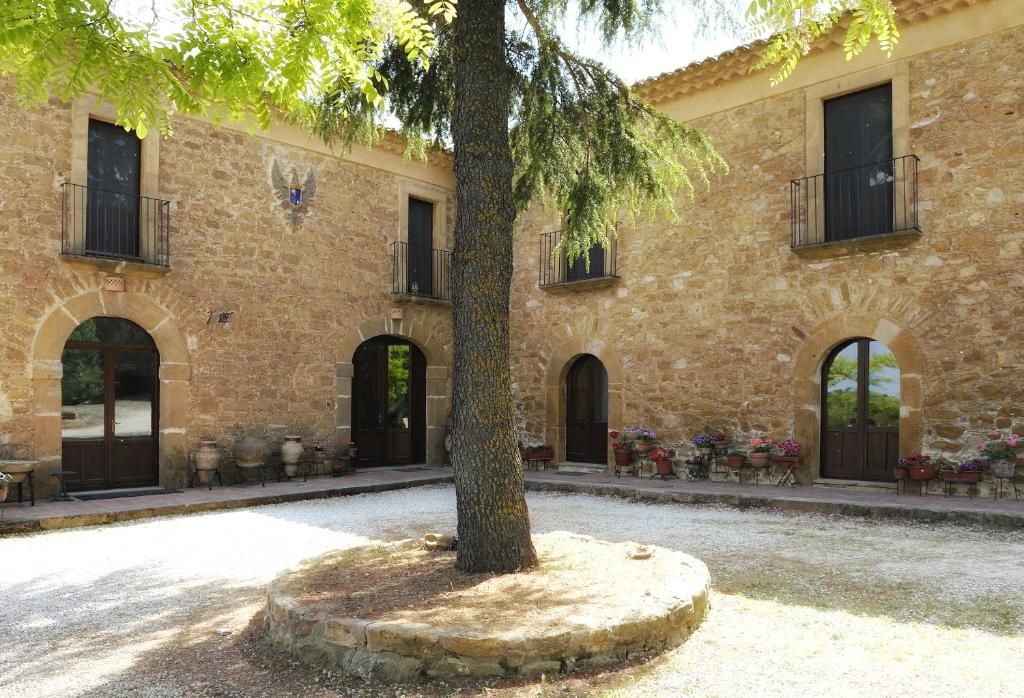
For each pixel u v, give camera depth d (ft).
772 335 30.48
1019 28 24.73
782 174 30.42
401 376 40.47
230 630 12.48
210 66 9.85
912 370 26.63
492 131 14.90
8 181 25.64
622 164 19.83
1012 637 11.64
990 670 10.17
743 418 31.19
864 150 28.63
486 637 9.96
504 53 15.34
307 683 10.13
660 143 21.06
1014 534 20.56
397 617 10.90
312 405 34.53
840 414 29.40
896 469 26.25
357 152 36.55
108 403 28.78
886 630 12.06
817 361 29.25
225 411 31.40
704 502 27.73
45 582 15.99
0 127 25.54
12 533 21.59
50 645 11.89
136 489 28.91
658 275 34.32
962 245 25.64
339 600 11.98
